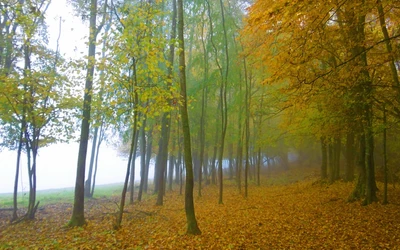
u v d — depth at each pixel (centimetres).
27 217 1227
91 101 1040
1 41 1098
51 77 1105
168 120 1752
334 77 801
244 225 1004
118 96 928
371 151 1212
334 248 725
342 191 1567
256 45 991
